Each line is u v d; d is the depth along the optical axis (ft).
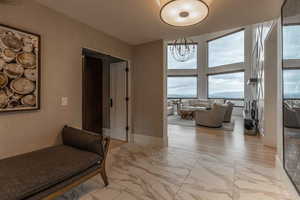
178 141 12.76
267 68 11.28
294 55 5.39
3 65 5.78
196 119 18.79
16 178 4.48
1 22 5.78
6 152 5.98
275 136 10.94
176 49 24.38
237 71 26.30
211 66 30.27
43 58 7.03
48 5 7.01
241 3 6.67
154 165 8.57
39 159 5.71
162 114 11.48
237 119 23.21
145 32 10.07
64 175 5.06
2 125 5.88
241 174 7.53
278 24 7.55
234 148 11.07
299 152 5.19
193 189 6.43
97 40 9.65
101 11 7.54
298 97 5.14
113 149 11.00
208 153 10.19
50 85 7.32
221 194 6.11
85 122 13.82
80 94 8.71
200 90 31.42
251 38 23.72
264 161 8.93
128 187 6.62
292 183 5.78
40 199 4.53
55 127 7.55
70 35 8.13
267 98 11.32
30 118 6.64
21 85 6.27
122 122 13.00
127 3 6.84
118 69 13.10
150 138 12.02
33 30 6.66
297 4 5.11
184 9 5.76
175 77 32.96
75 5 7.02
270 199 5.81
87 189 6.49
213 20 8.26
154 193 6.21
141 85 12.35
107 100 14.87
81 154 6.23
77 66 8.53
